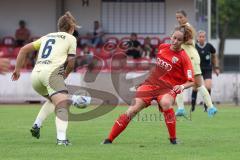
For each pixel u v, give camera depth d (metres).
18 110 45.66
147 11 67.75
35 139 27.58
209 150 24.16
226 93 56.91
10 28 67.38
